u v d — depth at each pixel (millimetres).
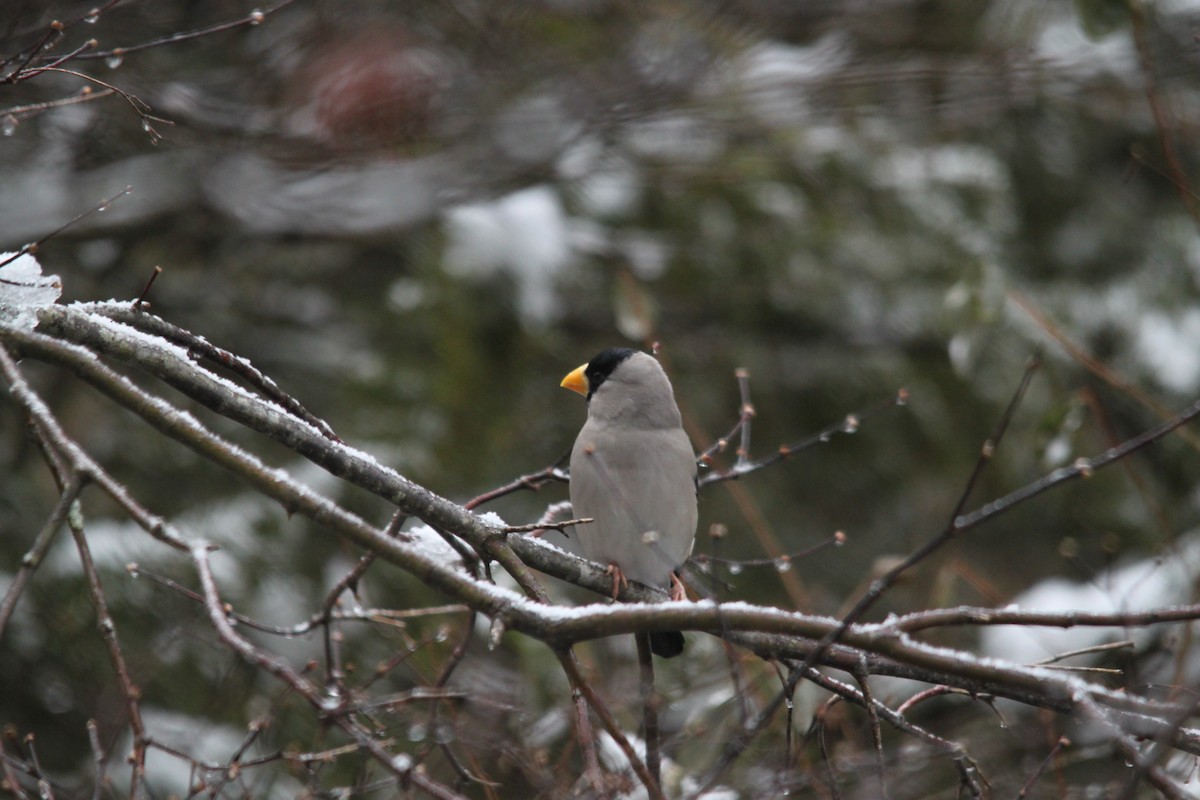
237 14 10719
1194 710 4809
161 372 6066
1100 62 13500
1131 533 14078
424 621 10859
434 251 12984
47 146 10781
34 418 4711
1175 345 14961
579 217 14367
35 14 8820
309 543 11359
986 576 14195
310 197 12617
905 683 10672
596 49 13242
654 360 9039
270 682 10070
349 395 12750
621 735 5016
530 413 13234
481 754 7555
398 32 11469
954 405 14484
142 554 10906
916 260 15031
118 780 9242
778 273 14828
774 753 7906
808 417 14711
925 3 13766
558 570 7680
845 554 14250
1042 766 6375
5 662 10219
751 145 14609
